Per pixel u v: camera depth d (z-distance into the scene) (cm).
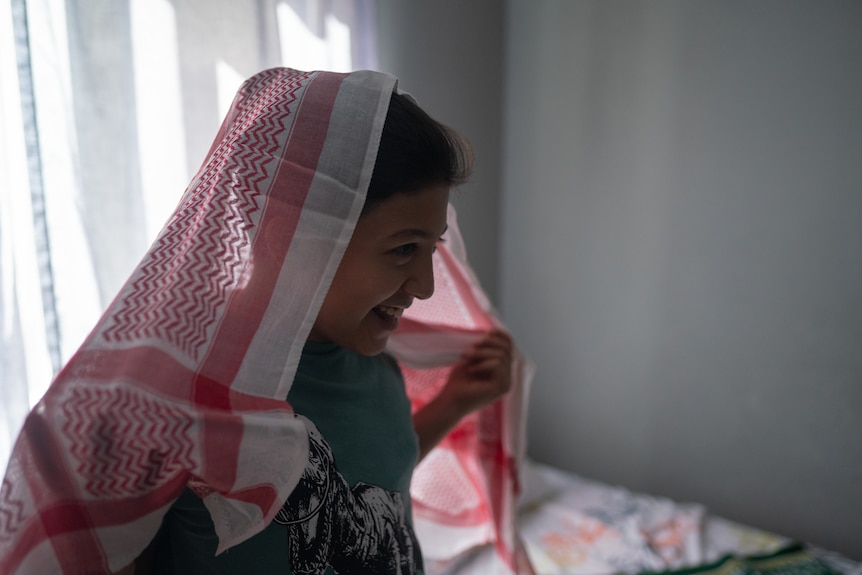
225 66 111
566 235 197
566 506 167
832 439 167
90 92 93
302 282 50
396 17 158
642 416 193
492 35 194
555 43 189
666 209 179
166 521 53
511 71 199
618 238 188
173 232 50
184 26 105
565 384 206
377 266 55
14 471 41
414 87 168
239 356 47
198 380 45
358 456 61
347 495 58
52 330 87
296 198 50
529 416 215
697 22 166
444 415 85
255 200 50
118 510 42
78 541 42
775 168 162
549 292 203
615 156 184
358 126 51
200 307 46
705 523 161
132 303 46
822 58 153
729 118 166
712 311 177
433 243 57
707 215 173
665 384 188
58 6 88
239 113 59
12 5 81
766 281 168
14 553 41
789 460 173
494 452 103
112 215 97
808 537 174
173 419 42
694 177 173
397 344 85
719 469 184
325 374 60
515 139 202
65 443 41
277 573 53
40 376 87
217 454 44
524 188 202
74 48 91
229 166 50
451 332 88
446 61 177
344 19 136
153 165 102
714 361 179
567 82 188
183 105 106
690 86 170
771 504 178
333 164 50
